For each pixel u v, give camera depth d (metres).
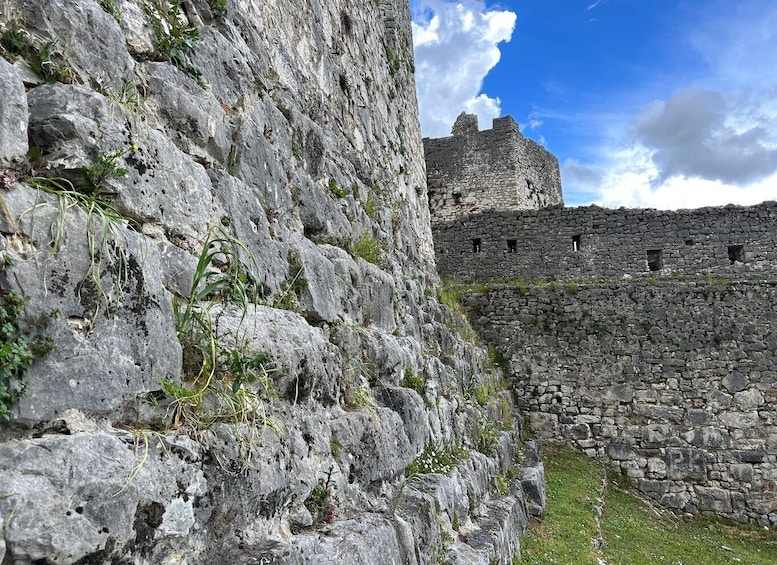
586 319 14.96
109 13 2.60
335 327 4.15
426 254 12.26
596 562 7.42
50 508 1.59
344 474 3.31
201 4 3.54
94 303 1.94
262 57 4.24
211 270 2.82
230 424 2.38
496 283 16.73
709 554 10.14
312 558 2.53
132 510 1.81
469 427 7.53
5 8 2.11
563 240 17.67
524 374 14.83
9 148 1.88
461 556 4.34
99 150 2.17
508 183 21.53
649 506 12.95
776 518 13.03
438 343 8.56
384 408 4.27
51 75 2.19
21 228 1.78
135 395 2.05
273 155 3.88
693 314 14.59
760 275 16.84
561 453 13.89
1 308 1.65
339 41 6.77
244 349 2.66
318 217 4.54
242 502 2.34
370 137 7.83
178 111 2.86
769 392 13.91
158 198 2.48
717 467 13.52
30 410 1.67
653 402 14.16
